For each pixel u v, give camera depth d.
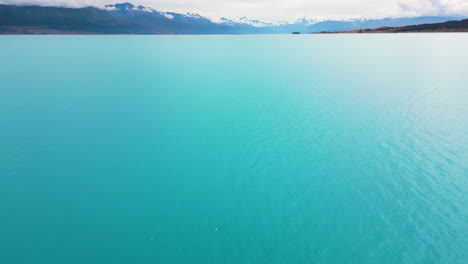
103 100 18.75
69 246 6.69
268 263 6.21
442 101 18.03
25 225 7.34
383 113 15.88
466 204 8.01
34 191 8.75
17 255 6.45
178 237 7.00
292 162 10.55
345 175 9.66
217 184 9.23
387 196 8.45
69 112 16.27
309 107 17.12
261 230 7.22
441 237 6.84
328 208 7.99
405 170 9.86
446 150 11.33
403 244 6.68
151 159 10.88
